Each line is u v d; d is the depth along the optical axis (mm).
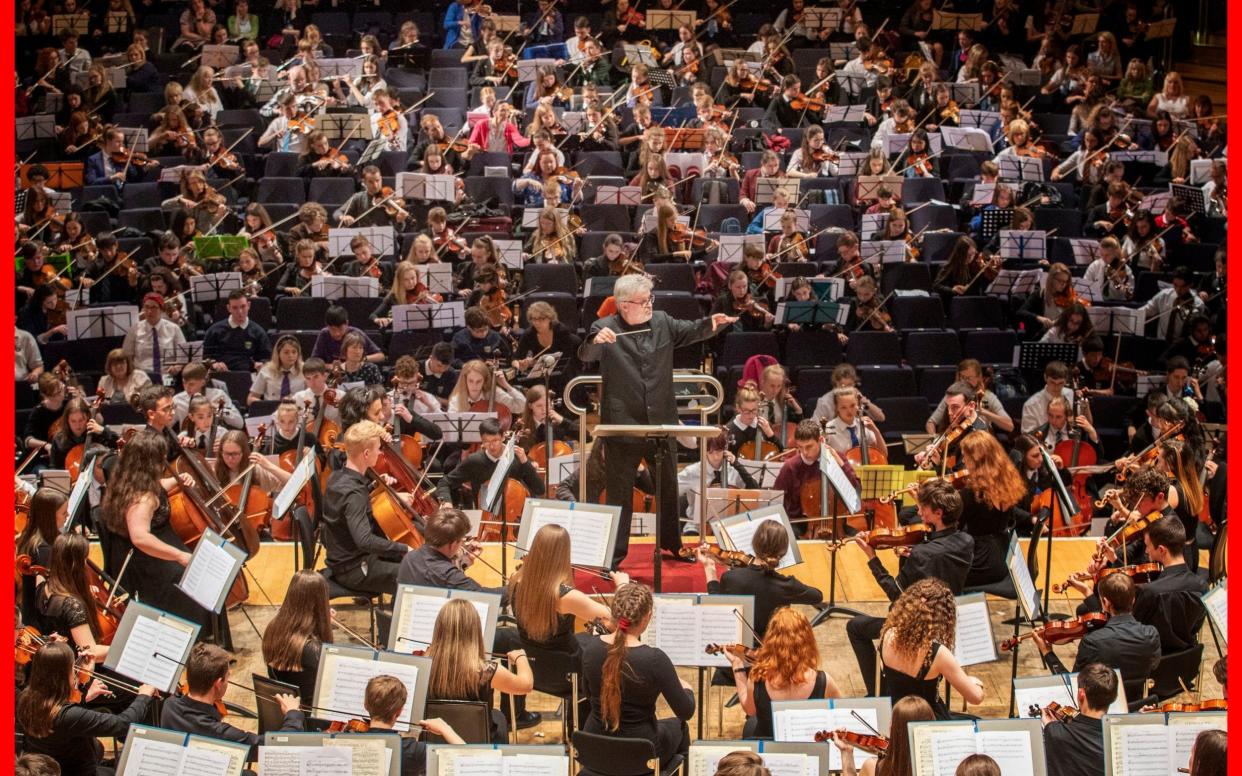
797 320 14758
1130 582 8016
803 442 10914
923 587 7504
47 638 7754
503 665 8133
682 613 7789
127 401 13250
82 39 21625
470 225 16828
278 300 15508
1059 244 16719
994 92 20375
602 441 9531
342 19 22406
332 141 18734
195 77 19547
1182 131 19391
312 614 7641
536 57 21312
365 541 9195
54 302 15031
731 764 5816
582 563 8672
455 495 11422
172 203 17000
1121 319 15203
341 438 10828
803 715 6957
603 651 7293
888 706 6977
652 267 15688
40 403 13070
